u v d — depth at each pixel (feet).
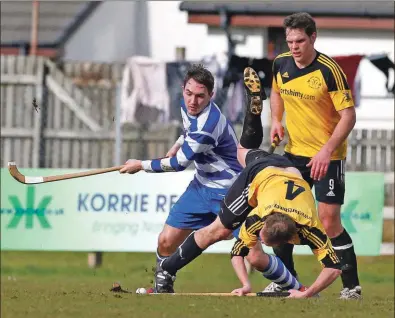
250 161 86.38
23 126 176.14
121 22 278.05
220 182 92.73
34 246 149.79
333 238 95.09
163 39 266.57
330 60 92.22
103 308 76.18
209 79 89.86
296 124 94.58
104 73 217.15
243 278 84.02
